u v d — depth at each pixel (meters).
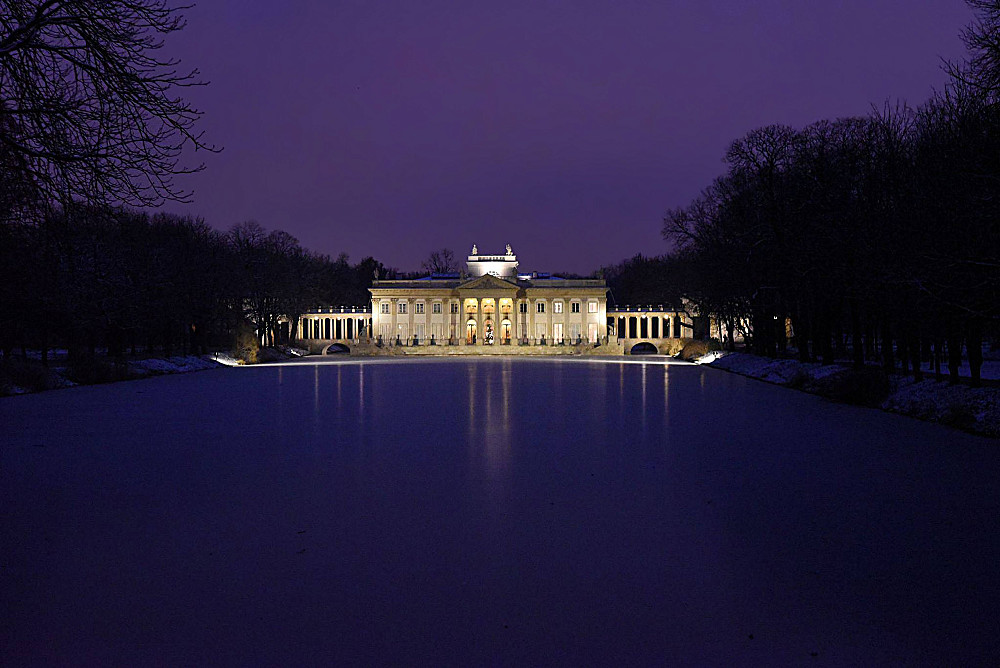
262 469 22.25
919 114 42.00
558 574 12.80
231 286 101.25
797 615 11.02
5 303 45.91
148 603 11.52
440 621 10.81
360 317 165.62
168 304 78.06
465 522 16.16
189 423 33.69
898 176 39.72
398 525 15.92
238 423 33.59
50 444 27.38
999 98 28.03
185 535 15.20
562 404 42.06
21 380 52.53
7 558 13.70
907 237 35.19
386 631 10.47
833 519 16.36
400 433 29.97
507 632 10.43
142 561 13.54
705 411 38.12
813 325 59.34
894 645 10.00
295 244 137.88
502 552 14.02
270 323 126.44
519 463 23.14
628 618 10.92
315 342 149.50
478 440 27.97
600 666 9.42
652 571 12.95
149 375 72.12
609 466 22.61
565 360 116.19
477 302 165.62
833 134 53.56
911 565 13.23
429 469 22.17
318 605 11.42
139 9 14.72
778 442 27.38
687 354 112.88
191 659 9.62
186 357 89.00
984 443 27.05
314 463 23.22
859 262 43.19
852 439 28.05
